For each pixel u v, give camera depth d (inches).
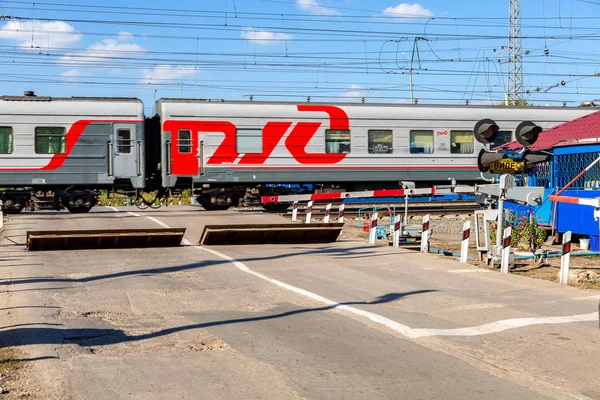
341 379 255.1
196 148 981.2
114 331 329.4
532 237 623.8
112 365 271.9
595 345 309.3
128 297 413.4
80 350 293.4
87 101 957.2
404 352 294.7
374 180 1039.6
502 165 545.6
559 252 624.4
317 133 1018.1
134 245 636.1
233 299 413.7
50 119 939.3
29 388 241.9
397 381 253.1
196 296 421.1
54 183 941.2
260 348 299.9
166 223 846.5
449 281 482.6
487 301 411.8
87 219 896.3
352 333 329.1
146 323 347.9
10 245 647.1
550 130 784.9
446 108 1072.8
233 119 991.0
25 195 968.9
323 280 484.1
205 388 243.8
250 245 663.1
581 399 235.6
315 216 976.9
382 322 350.9
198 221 875.4
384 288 455.2
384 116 1042.1
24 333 321.1
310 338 318.7
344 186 1087.0
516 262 582.9
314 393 238.5
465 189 753.0
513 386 249.0
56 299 403.9
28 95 960.3
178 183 993.5
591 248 662.5
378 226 813.2
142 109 974.4
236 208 1122.0
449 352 296.0
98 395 235.1
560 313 377.4
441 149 1067.3
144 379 253.9
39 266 524.4
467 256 589.9
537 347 305.7
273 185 1065.5
